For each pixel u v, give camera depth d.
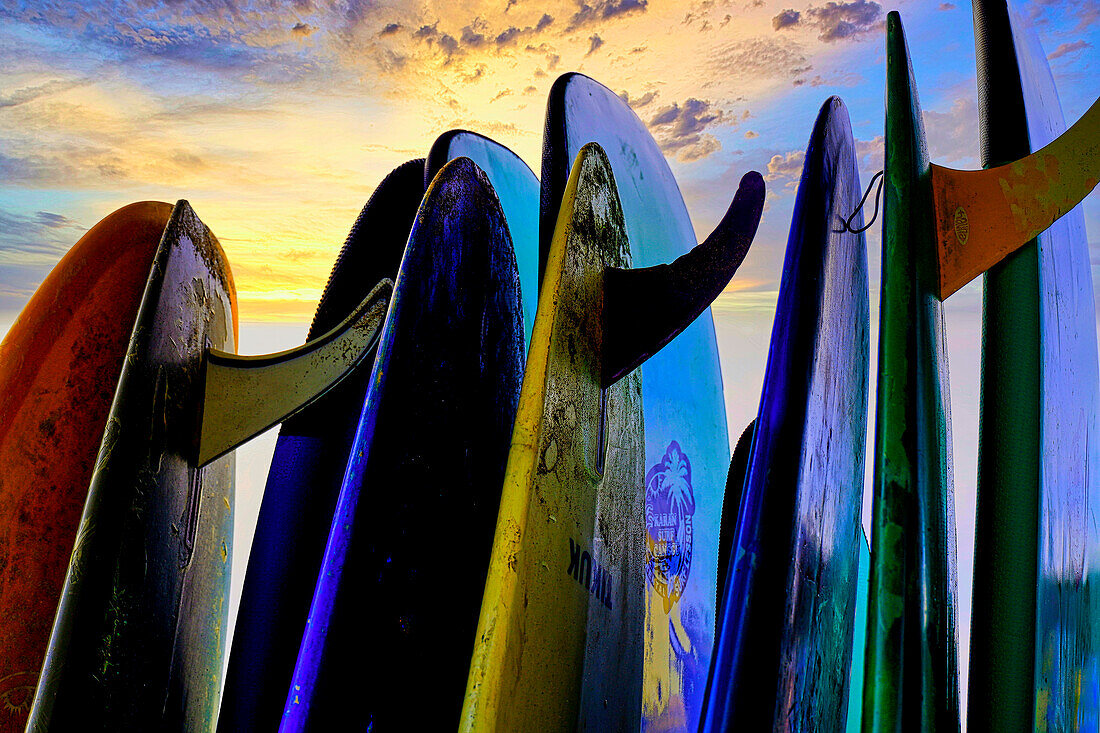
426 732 0.74
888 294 0.80
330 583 0.68
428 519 0.77
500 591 0.59
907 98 0.83
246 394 0.92
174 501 0.88
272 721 1.10
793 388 0.72
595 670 0.81
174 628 0.90
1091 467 1.38
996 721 0.96
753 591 0.67
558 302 0.70
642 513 1.01
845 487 0.92
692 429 1.56
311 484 1.16
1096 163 1.05
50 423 1.05
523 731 0.62
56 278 1.08
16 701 0.99
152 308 0.82
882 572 0.76
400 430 0.74
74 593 0.71
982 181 0.95
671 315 0.81
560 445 0.70
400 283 0.76
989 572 0.99
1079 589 1.25
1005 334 1.01
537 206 1.53
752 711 0.64
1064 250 1.21
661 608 1.39
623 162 1.42
